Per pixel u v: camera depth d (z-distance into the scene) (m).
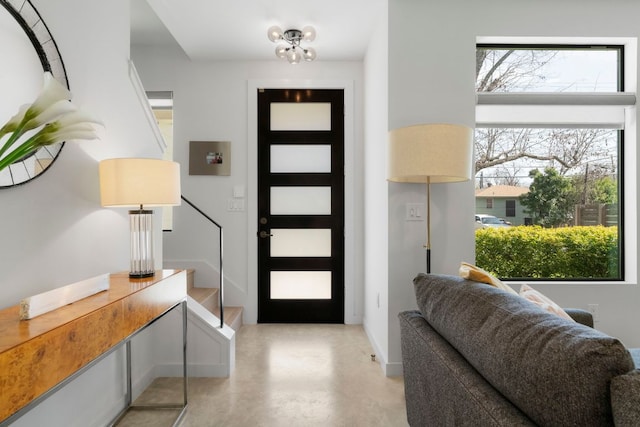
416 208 2.46
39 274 1.39
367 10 2.69
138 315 1.41
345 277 3.62
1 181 1.20
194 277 3.58
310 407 2.03
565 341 0.77
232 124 3.61
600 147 2.83
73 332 1.02
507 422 0.80
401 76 2.47
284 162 3.66
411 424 1.58
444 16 2.49
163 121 3.65
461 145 1.93
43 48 1.38
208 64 3.60
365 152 3.47
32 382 0.86
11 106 1.24
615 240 2.81
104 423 1.80
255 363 2.63
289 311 3.65
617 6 2.59
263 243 3.65
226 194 3.61
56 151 1.46
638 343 2.58
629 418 0.61
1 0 1.20
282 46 3.10
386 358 2.46
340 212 3.65
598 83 2.82
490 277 1.42
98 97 1.78
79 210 1.63
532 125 2.67
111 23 1.89
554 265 2.83
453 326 1.19
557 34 2.56
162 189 1.71
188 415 1.94
